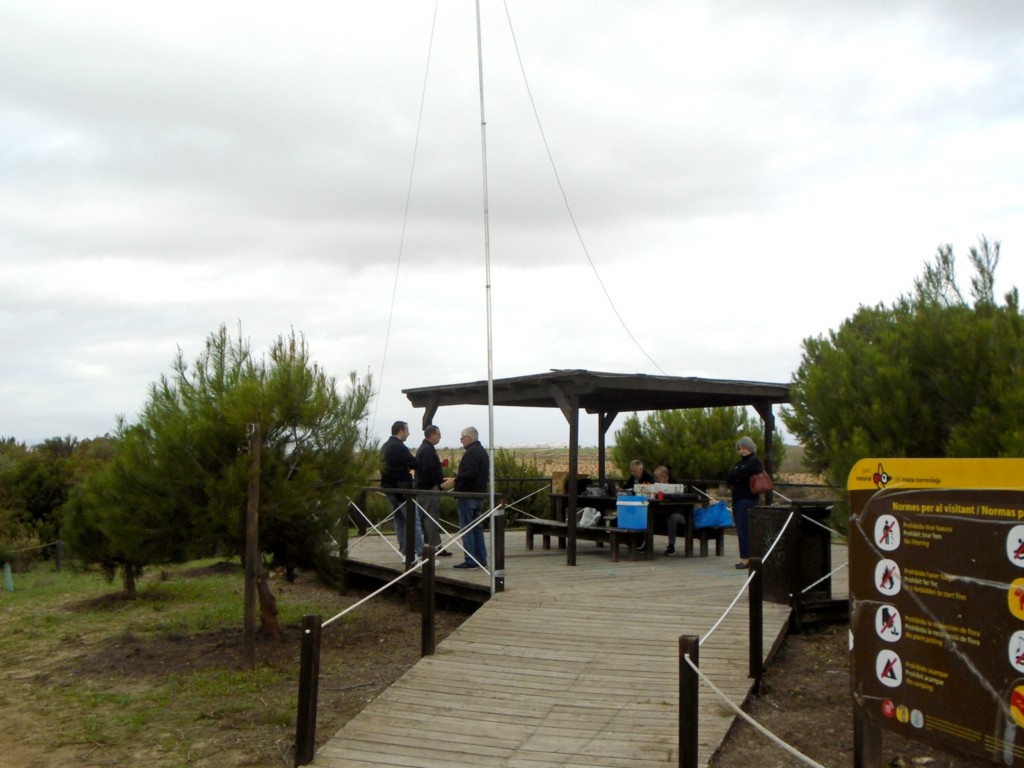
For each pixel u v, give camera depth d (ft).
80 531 45.19
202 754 23.27
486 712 23.71
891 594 17.31
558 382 41.73
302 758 21.20
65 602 49.03
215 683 29.32
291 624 38.04
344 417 33.99
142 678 30.83
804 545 32.45
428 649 28.07
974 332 25.77
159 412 32.53
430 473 42.91
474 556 40.34
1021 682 14.90
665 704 23.62
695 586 36.27
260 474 31.30
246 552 30.78
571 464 41.73
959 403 25.88
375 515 57.93
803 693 25.30
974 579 15.70
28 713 27.55
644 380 41.68
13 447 78.28
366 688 28.12
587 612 31.73
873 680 17.70
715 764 20.75
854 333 30.68
